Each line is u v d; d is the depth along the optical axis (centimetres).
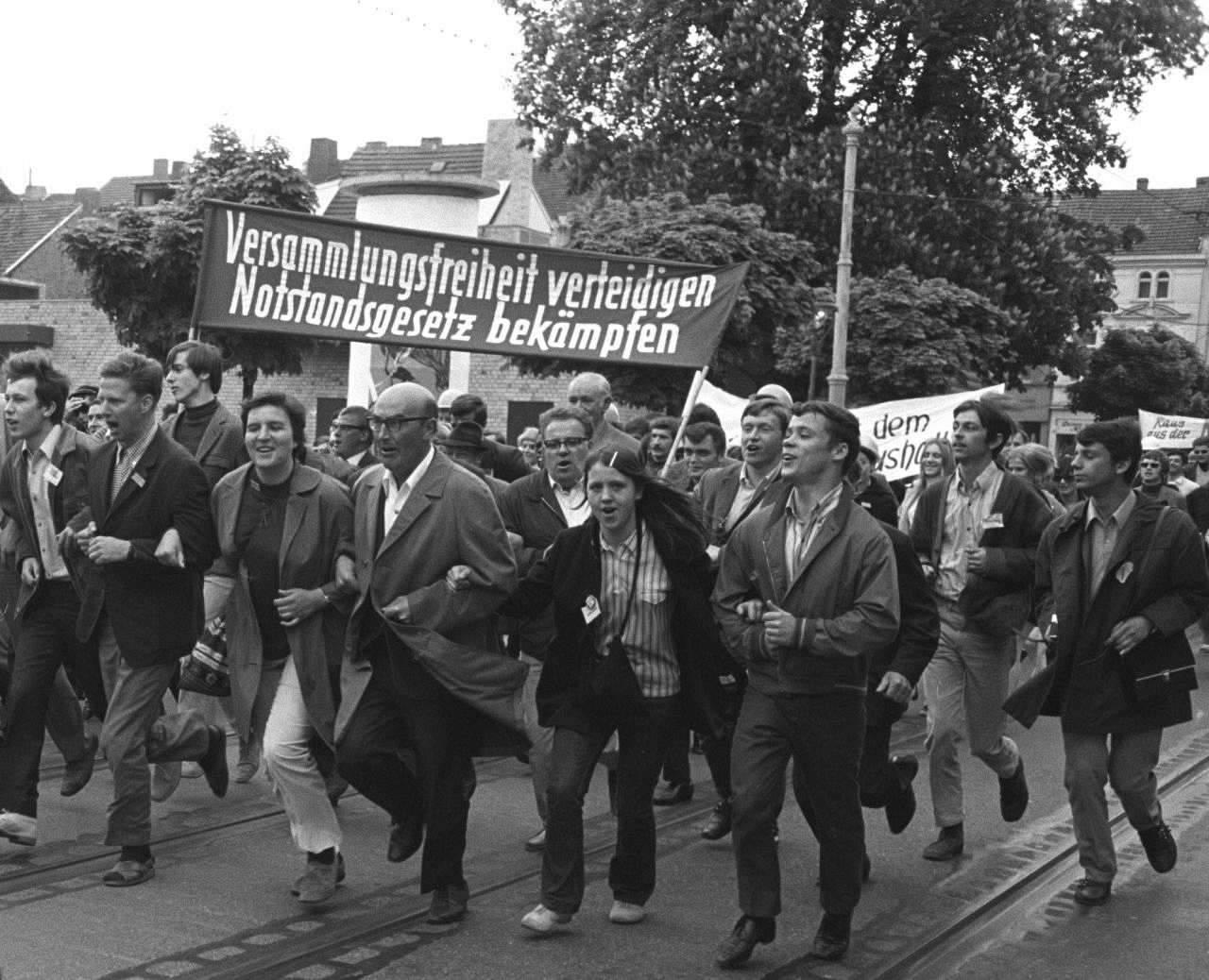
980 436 665
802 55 2653
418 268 916
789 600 508
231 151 2188
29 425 627
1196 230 6231
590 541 541
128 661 581
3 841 641
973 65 2858
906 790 648
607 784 801
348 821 706
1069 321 2939
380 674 552
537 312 930
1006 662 668
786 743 514
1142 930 571
